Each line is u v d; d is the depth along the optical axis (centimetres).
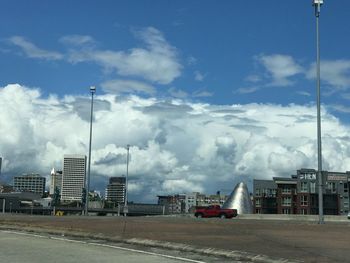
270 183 13750
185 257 1563
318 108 3534
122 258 1503
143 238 2078
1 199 12631
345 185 13150
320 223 3259
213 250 1652
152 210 11981
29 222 3300
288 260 1409
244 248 1706
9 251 1678
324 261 1386
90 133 5731
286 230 2484
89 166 5753
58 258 1484
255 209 13550
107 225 2859
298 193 13150
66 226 2820
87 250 1731
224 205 9294
